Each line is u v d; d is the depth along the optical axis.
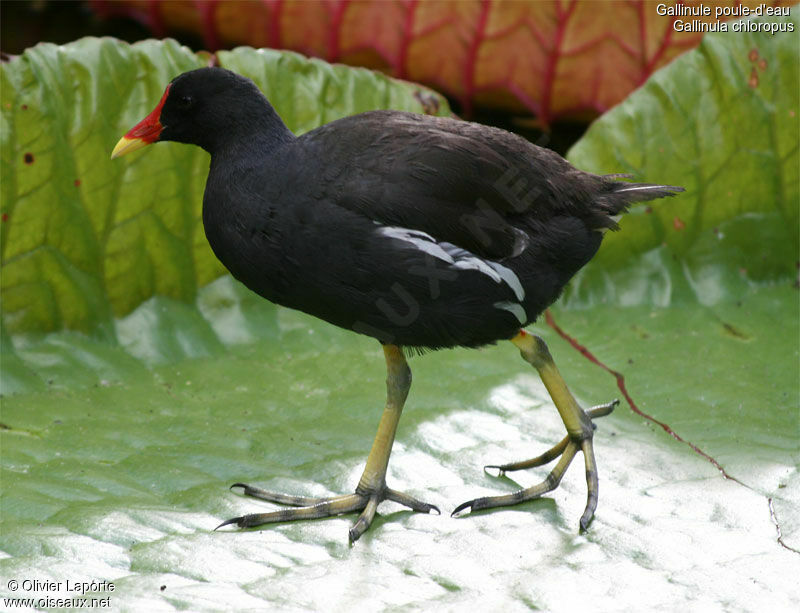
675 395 6.84
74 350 7.06
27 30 10.19
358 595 4.84
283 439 6.34
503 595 4.86
